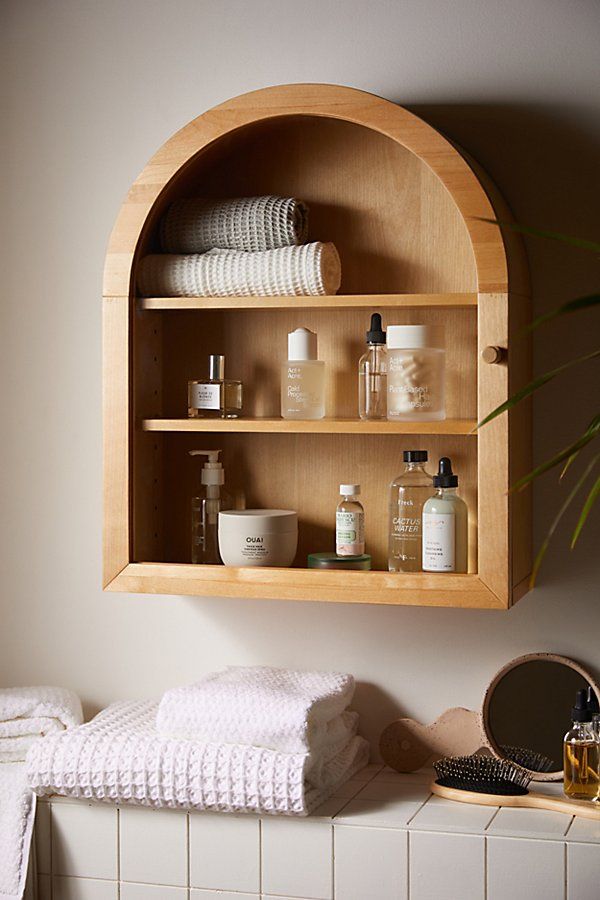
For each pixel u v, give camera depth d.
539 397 1.77
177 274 1.76
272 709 1.63
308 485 1.87
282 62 1.88
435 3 1.80
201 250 1.79
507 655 1.80
